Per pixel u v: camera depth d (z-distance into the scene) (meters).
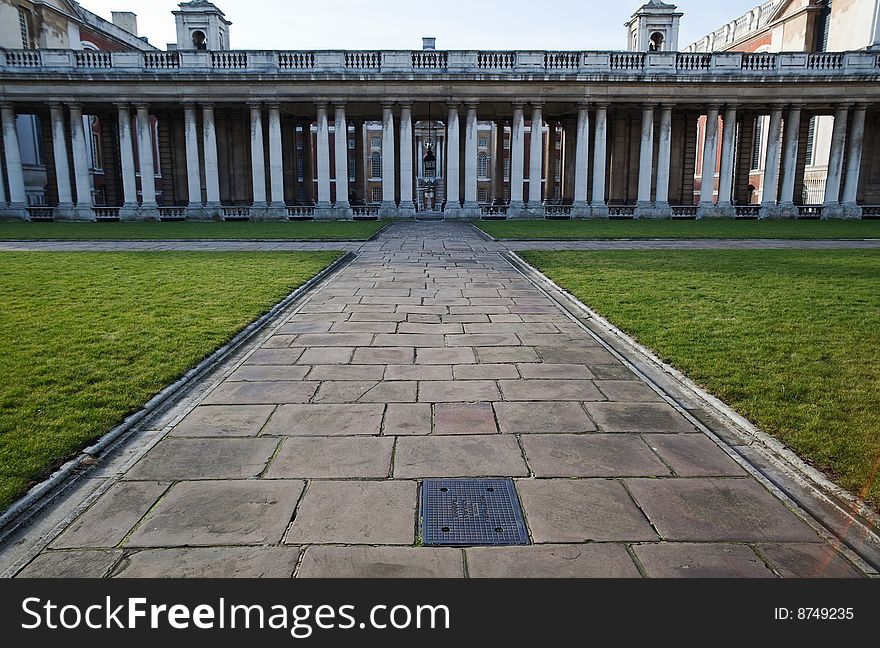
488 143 69.94
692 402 6.46
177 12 44.53
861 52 38.56
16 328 9.23
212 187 40.34
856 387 6.60
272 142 39.56
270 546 3.92
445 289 13.38
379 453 5.25
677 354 7.94
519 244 23.67
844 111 39.34
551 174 49.78
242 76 38.19
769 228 31.34
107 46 49.88
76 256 18.97
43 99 38.34
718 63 39.09
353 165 67.19
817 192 45.94
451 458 5.16
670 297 11.94
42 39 42.03
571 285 13.40
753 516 4.27
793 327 9.35
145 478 4.81
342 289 13.36
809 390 6.52
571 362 7.91
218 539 4.00
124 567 3.74
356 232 28.86
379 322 10.20
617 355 8.23
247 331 9.42
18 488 4.49
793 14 45.94
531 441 5.50
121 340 8.57
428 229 31.61
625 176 45.62
